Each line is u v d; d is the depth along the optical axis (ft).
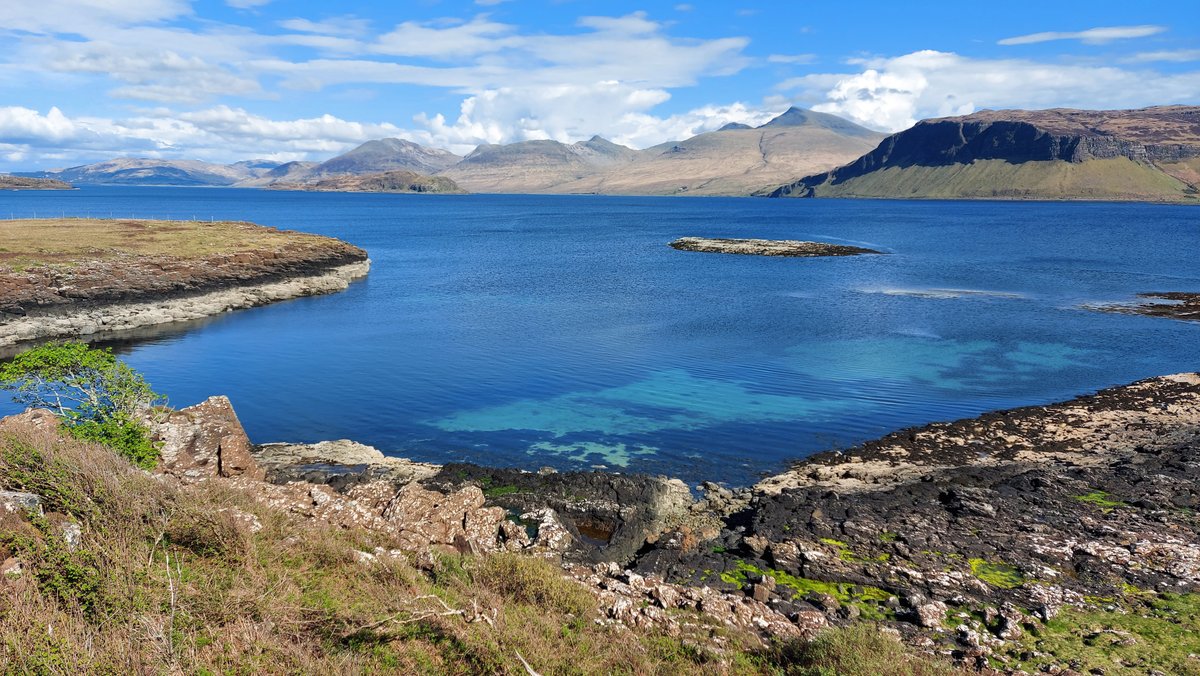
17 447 62.28
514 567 67.00
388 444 121.29
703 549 83.30
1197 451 109.60
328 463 110.42
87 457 65.72
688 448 119.55
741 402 142.82
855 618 65.72
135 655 39.75
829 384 154.92
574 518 92.84
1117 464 105.50
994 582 71.20
